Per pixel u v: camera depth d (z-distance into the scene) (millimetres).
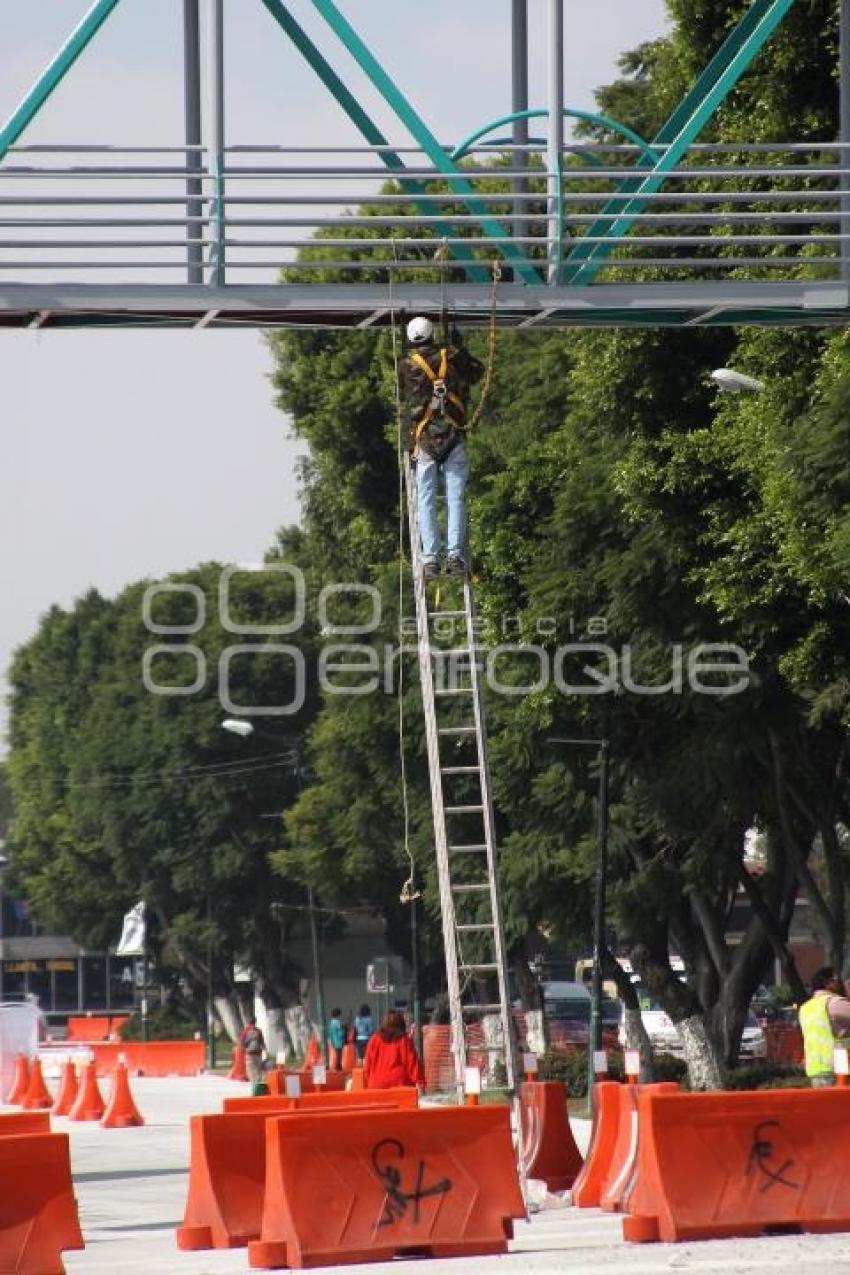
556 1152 62938
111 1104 127125
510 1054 55250
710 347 94000
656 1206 47938
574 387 105500
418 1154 47094
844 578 78562
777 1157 48438
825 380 77500
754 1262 42500
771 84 82688
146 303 54250
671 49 91500
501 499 108875
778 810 112375
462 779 133750
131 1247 53969
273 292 54719
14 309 53625
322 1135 46531
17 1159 45812
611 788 119875
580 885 130375
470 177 55156
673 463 90375
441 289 55875
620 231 56594
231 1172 51781
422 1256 46625
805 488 77125
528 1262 44188
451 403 56469
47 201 52812
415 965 170750
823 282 56938
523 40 60125
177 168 53812
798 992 119875
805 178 81250
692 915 137375
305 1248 45781
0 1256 45219
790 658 87438
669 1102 48125
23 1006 167500
